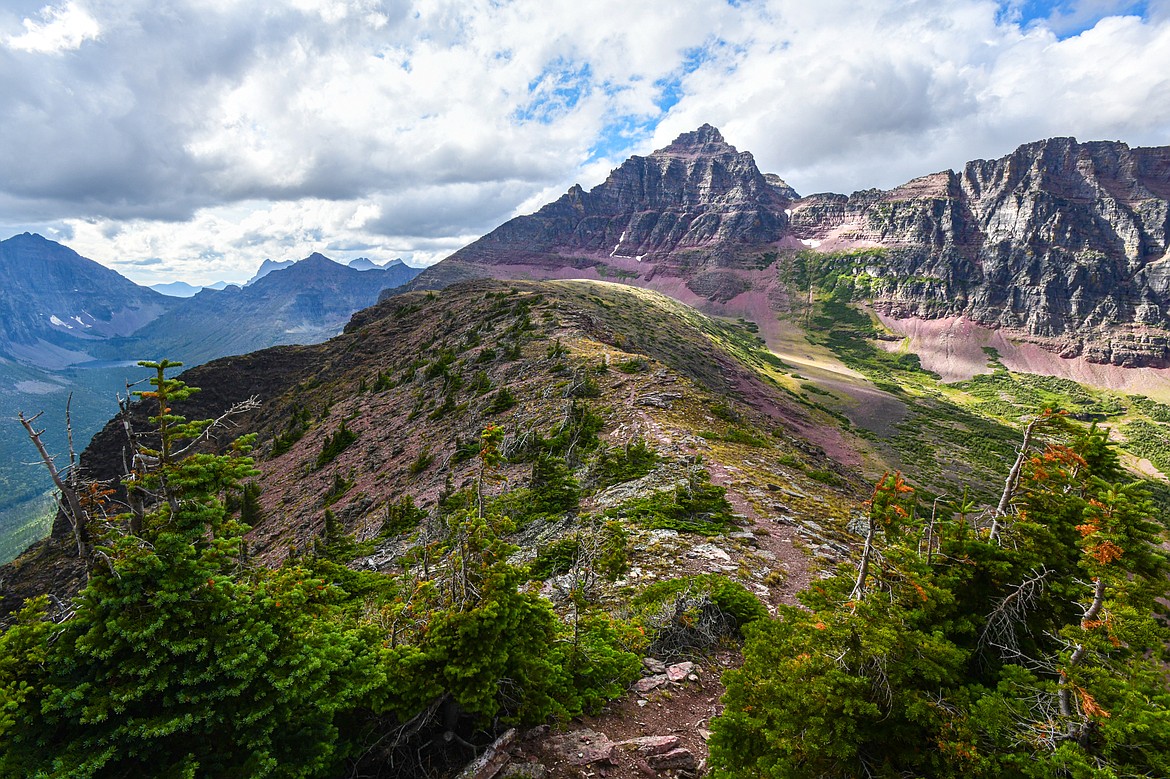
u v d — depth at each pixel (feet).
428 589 34.99
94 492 24.62
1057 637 28.07
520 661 31.17
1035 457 37.93
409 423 242.58
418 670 28.63
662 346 433.48
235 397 463.42
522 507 100.68
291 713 24.22
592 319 357.41
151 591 23.99
